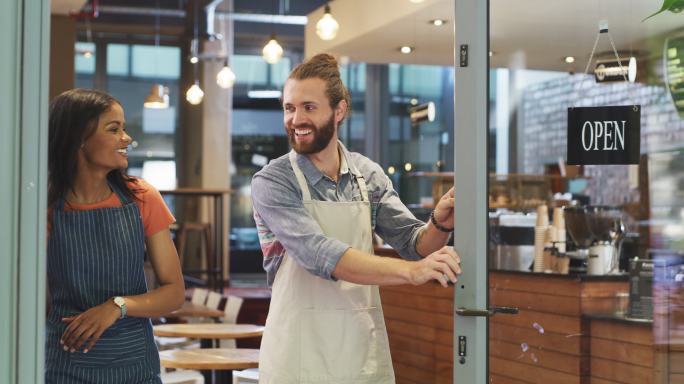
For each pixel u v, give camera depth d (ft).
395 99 41.22
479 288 9.17
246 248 46.32
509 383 11.51
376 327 9.70
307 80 9.20
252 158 46.83
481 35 9.30
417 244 9.79
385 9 26.40
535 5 13.34
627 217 17.51
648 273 13.07
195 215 43.83
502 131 33.06
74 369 8.54
